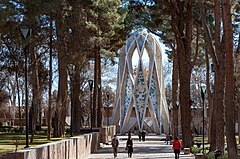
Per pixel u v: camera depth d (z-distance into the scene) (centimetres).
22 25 2250
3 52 4044
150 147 4272
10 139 3703
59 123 3853
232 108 1866
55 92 5872
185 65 3550
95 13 3800
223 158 1933
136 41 6912
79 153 2492
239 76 4012
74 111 4659
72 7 3331
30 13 2319
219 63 2453
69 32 3372
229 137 1855
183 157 2941
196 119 7350
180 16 3506
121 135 6862
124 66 6962
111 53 4975
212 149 2641
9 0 2158
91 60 5459
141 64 6844
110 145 4656
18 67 4200
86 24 3566
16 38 2458
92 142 3403
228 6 1897
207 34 2489
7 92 6856
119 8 4041
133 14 3994
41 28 3247
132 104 6906
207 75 4244
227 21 1891
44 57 4200
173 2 3475
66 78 3769
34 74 3394
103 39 4078
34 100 3338
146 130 7119
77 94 4575
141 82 6875
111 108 8456
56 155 1734
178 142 2681
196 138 5994
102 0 3806
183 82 3544
